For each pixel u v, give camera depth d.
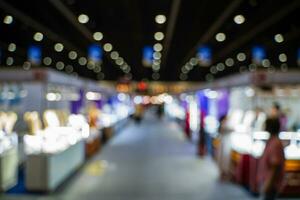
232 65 35.06
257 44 21.12
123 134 18.62
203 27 16.45
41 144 6.75
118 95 21.33
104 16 14.68
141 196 6.59
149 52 21.09
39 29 17.53
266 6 12.43
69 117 9.07
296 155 6.47
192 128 15.23
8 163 6.90
